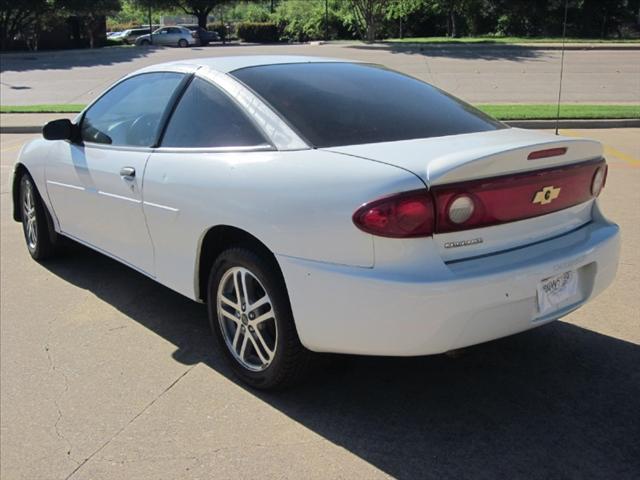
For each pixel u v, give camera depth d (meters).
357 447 2.85
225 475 2.69
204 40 46.00
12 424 3.12
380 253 2.66
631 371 3.46
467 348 3.72
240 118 3.38
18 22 39.38
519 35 41.34
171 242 3.64
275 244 2.94
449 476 2.64
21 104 19.27
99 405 3.26
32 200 5.33
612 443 2.84
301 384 3.37
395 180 2.66
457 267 2.70
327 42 35.62
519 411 3.11
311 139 3.11
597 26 39.97
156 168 3.70
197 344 3.92
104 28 45.66
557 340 3.83
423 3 41.81
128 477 2.70
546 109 14.89
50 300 4.63
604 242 3.19
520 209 2.87
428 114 3.49
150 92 4.09
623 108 14.91
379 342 2.72
